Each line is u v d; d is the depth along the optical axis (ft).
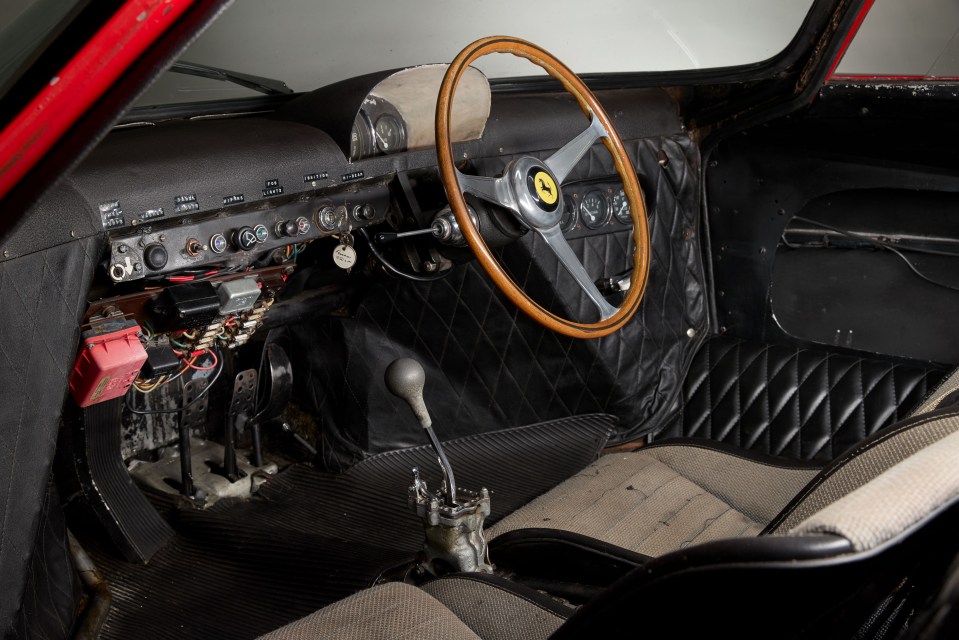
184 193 5.02
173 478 7.68
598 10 7.74
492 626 4.03
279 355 7.59
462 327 7.64
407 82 5.84
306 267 7.00
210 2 2.52
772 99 7.51
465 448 8.02
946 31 9.32
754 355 8.18
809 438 7.66
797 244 8.16
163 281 5.37
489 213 5.81
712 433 8.17
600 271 7.70
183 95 6.15
